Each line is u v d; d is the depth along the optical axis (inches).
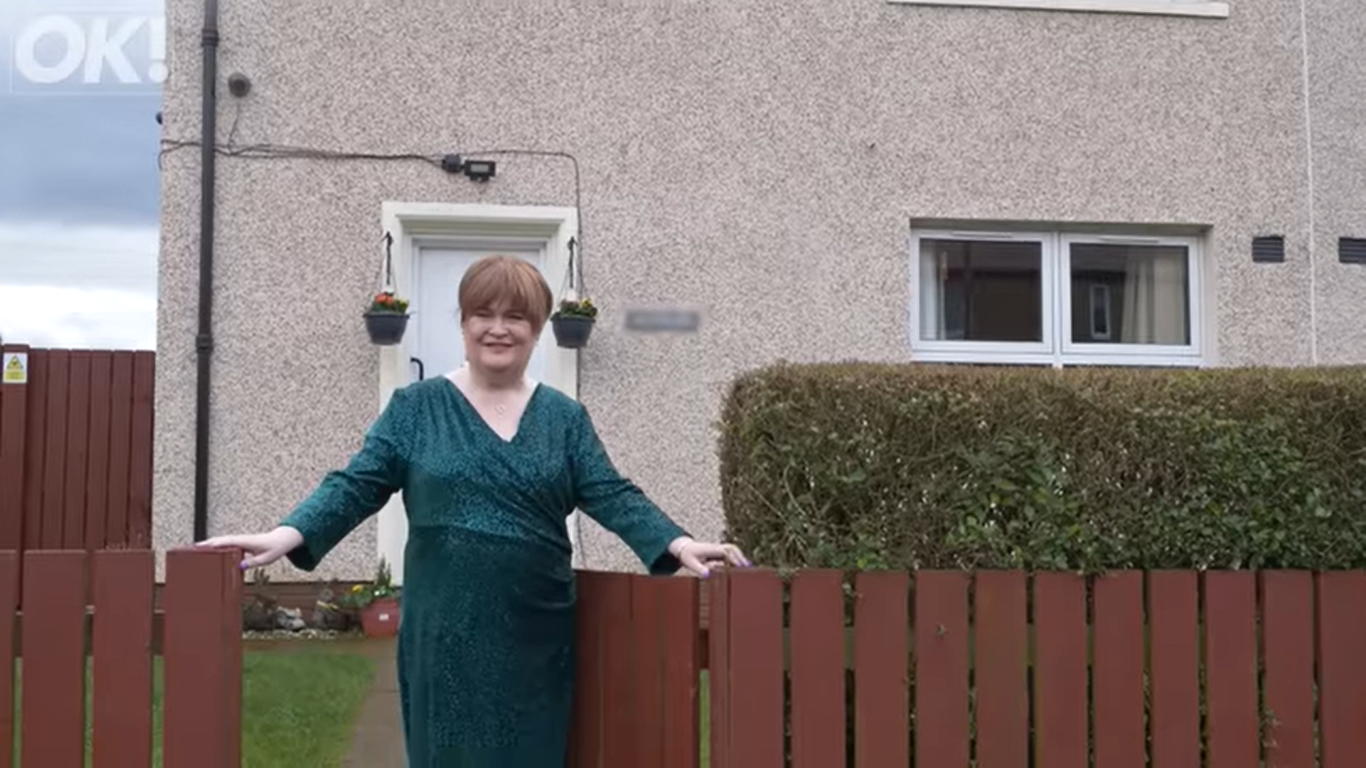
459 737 108.0
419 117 281.4
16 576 109.4
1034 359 298.7
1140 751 117.2
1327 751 118.5
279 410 274.7
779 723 112.4
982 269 299.3
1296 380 122.2
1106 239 302.7
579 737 117.6
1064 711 116.3
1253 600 118.6
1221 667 118.0
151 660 108.7
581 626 118.3
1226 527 119.3
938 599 115.0
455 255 287.7
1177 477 119.6
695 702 113.4
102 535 318.0
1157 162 299.0
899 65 292.5
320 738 186.9
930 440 118.0
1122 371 125.6
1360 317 301.6
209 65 275.0
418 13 281.9
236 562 108.4
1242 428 120.3
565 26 284.8
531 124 283.6
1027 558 117.3
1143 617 118.2
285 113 278.1
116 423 319.9
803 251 288.0
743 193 287.4
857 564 115.9
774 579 112.8
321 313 277.1
